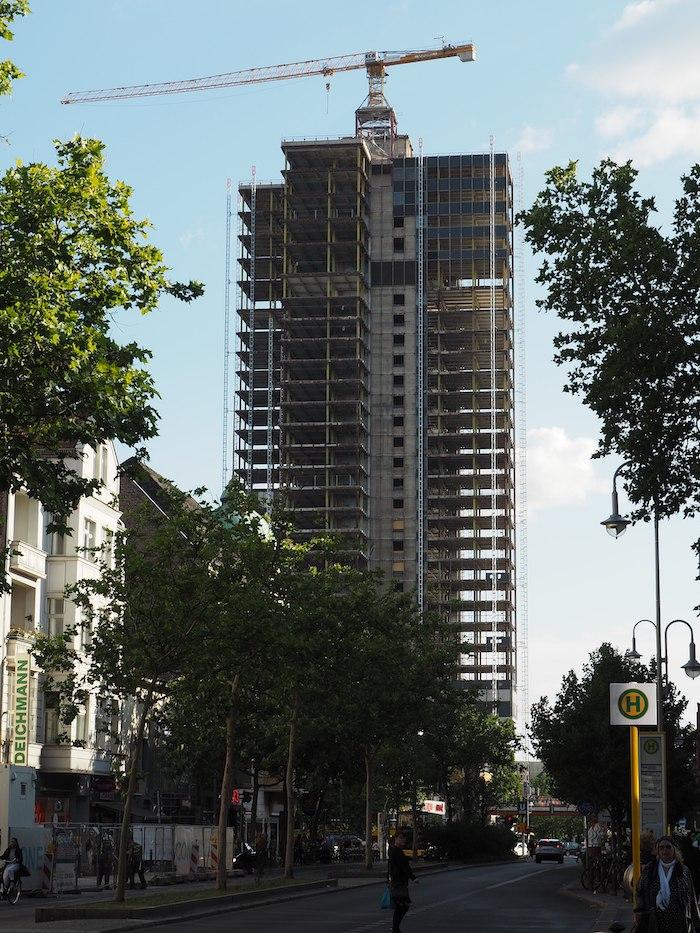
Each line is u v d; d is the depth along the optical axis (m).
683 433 26.36
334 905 43.19
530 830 185.62
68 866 49.44
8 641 65.94
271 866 81.12
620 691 31.17
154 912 35.34
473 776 107.75
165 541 40.78
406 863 29.81
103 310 28.70
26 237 28.02
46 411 27.42
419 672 69.81
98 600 73.00
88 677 42.12
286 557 48.78
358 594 58.94
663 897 16.88
